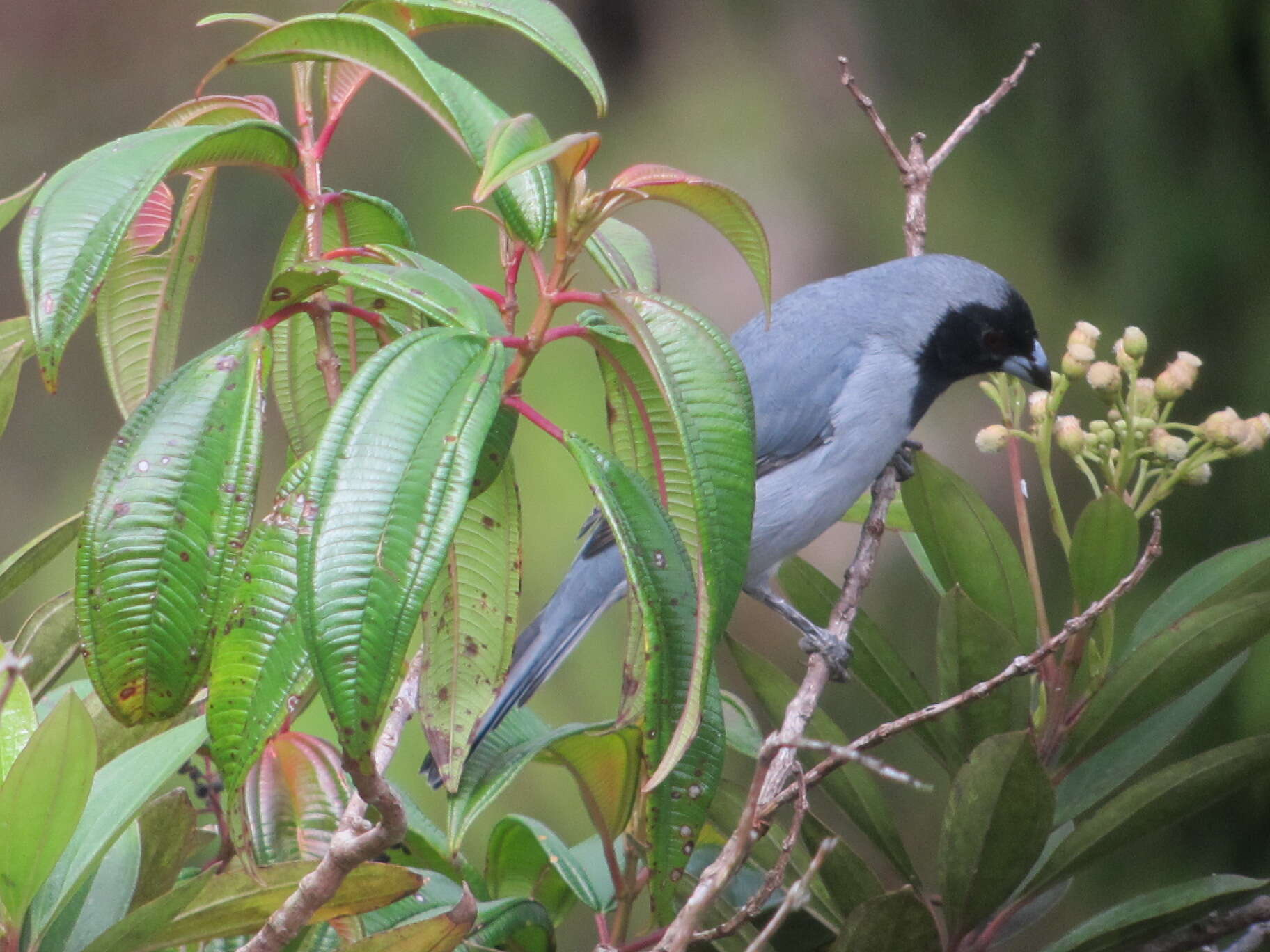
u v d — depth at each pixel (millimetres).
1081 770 6180
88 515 3969
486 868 5844
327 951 4559
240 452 4062
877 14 13266
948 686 5824
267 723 3537
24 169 13188
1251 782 5512
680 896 5637
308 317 5062
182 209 4910
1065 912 10273
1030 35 12695
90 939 4113
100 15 13398
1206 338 11758
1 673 3979
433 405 3490
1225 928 5617
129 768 3900
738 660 6215
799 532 9359
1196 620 5648
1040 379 9344
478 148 3812
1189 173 12078
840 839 4602
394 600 3281
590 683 10375
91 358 12344
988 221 12336
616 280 5168
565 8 13383
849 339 9281
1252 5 11992
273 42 4137
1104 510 5738
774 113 12977
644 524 3887
